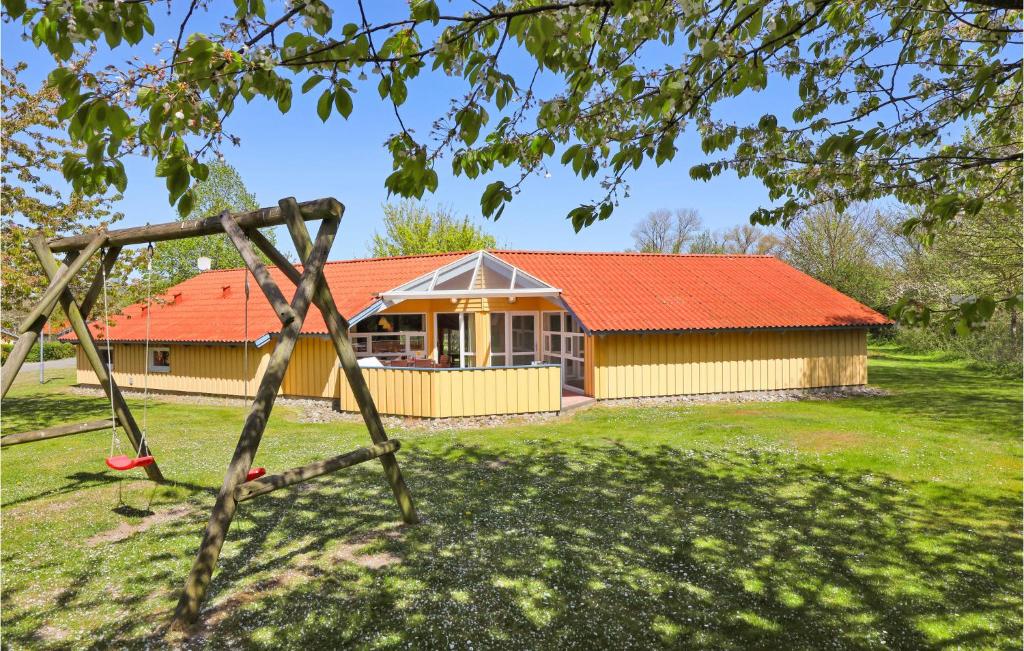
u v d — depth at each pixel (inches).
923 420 492.1
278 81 115.3
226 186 1483.8
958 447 391.2
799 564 213.0
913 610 181.3
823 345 665.0
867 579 201.9
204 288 816.3
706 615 177.6
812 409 555.2
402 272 703.7
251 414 183.2
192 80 104.6
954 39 169.9
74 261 247.4
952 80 155.3
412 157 124.7
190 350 677.3
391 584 196.5
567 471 338.0
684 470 339.6
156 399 671.1
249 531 245.1
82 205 550.9
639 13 120.3
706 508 273.3
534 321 692.7
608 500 284.8
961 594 191.8
